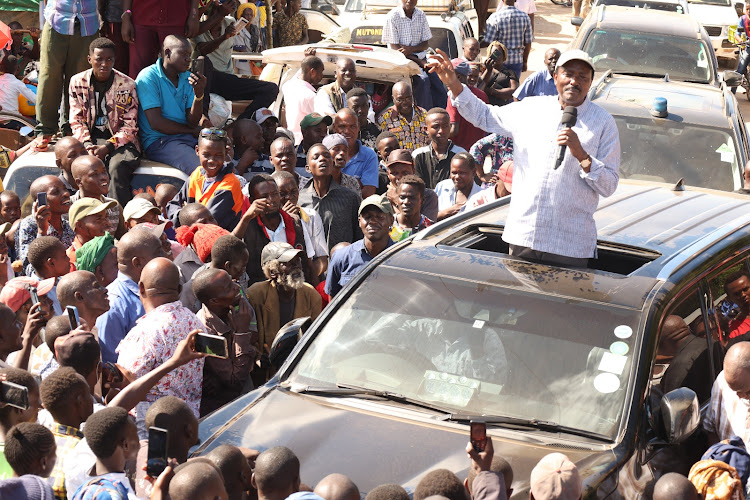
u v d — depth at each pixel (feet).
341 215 24.99
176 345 15.24
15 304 16.84
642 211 17.52
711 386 15.14
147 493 12.34
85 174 21.88
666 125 27.32
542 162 15.10
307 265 22.18
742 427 14.26
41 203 20.33
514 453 12.58
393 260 15.88
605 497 11.84
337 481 10.71
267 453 10.96
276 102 34.50
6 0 42.70
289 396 14.32
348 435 13.12
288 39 48.96
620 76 32.35
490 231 17.07
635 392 13.15
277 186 21.75
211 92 31.48
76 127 25.99
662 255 15.28
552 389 13.56
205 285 16.20
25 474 10.82
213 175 23.89
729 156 26.53
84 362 13.75
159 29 29.35
